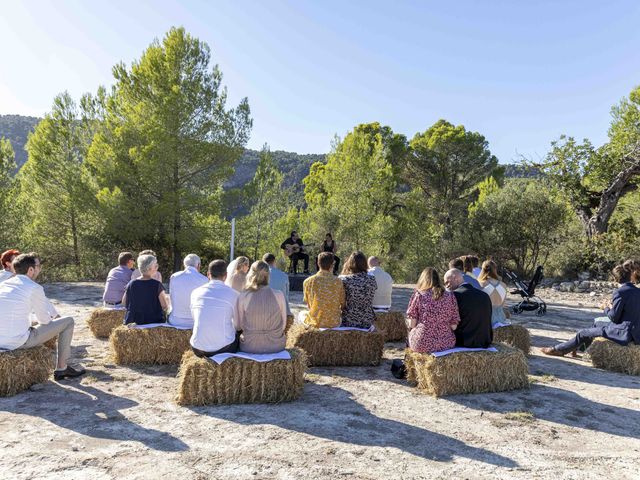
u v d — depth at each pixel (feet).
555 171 69.05
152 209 55.31
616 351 18.88
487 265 21.65
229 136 60.23
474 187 106.63
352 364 18.97
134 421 12.42
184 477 9.50
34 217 63.87
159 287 18.95
